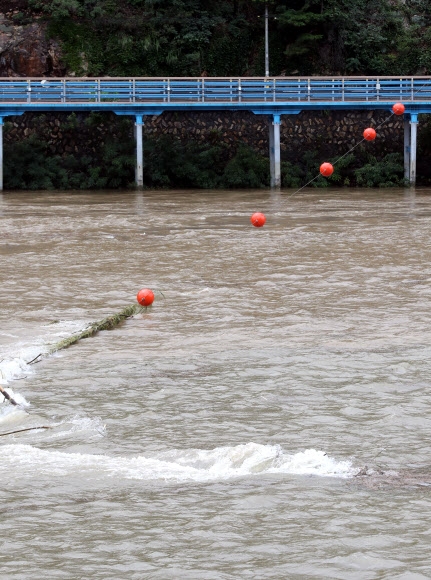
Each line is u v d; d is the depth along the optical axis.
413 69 82.94
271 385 19.06
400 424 16.69
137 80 76.69
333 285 29.31
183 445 15.80
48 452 15.56
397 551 11.95
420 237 40.06
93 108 67.12
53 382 19.50
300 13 79.81
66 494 13.78
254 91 74.94
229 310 26.00
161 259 34.72
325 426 16.64
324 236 40.72
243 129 76.38
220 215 50.84
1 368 20.05
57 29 78.06
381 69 82.25
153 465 14.90
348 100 72.00
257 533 12.47
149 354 21.59
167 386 19.11
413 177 72.56
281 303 26.80
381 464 14.85
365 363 20.47
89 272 32.09
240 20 81.94
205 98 72.00
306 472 14.51
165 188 73.69
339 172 75.94
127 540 12.32
